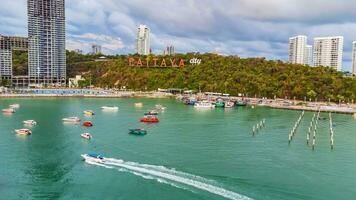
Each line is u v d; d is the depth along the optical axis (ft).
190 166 373.61
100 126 618.44
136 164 378.32
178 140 503.61
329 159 414.00
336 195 304.50
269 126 630.74
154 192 302.45
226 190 306.35
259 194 299.58
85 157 393.09
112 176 341.41
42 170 362.53
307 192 308.81
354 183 333.62
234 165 380.99
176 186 315.37
